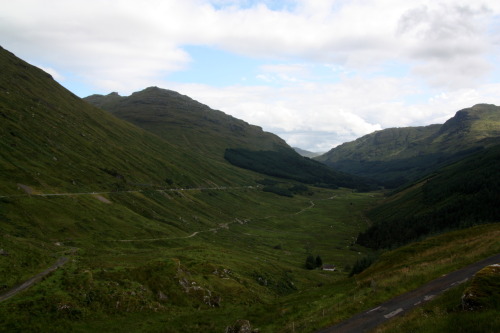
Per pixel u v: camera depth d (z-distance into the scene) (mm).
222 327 44656
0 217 101500
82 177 174375
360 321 33188
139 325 45250
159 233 149250
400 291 39469
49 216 118062
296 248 197500
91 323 43156
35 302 42344
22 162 149500
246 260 117000
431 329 24750
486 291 27203
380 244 196250
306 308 46000
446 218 178625
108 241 120875
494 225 71438
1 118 175000
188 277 66938
